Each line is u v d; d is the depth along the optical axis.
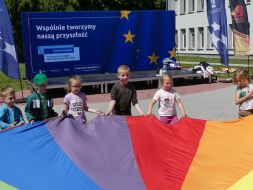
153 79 9.94
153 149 3.04
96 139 3.11
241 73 4.36
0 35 7.45
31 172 2.73
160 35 10.55
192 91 9.48
